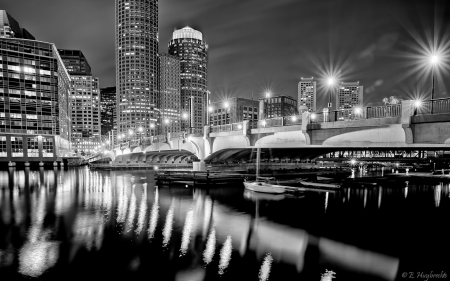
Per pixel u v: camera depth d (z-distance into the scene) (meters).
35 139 129.00
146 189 51.34
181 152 77.44
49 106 132.88
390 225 29.00
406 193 49.00
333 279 16.97
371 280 16.98
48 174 85.69
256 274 17.56
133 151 92.94
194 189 49.28
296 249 21.67
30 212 33.62
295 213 32.91
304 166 76.06
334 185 53.19
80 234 24.98
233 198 41.53
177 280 16.84
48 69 133.12
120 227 27.03
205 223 28.44
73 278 17.16
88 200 41.19
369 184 59.00
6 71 121.88
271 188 45.59
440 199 43.94
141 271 17.97
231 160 65.50
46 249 21.56
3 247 22.02
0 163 120.12
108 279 17.03
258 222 28.92
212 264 18.94
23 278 17.14
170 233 25.20
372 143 26.47
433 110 22.75
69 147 188.00
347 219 30.66
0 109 120.25
